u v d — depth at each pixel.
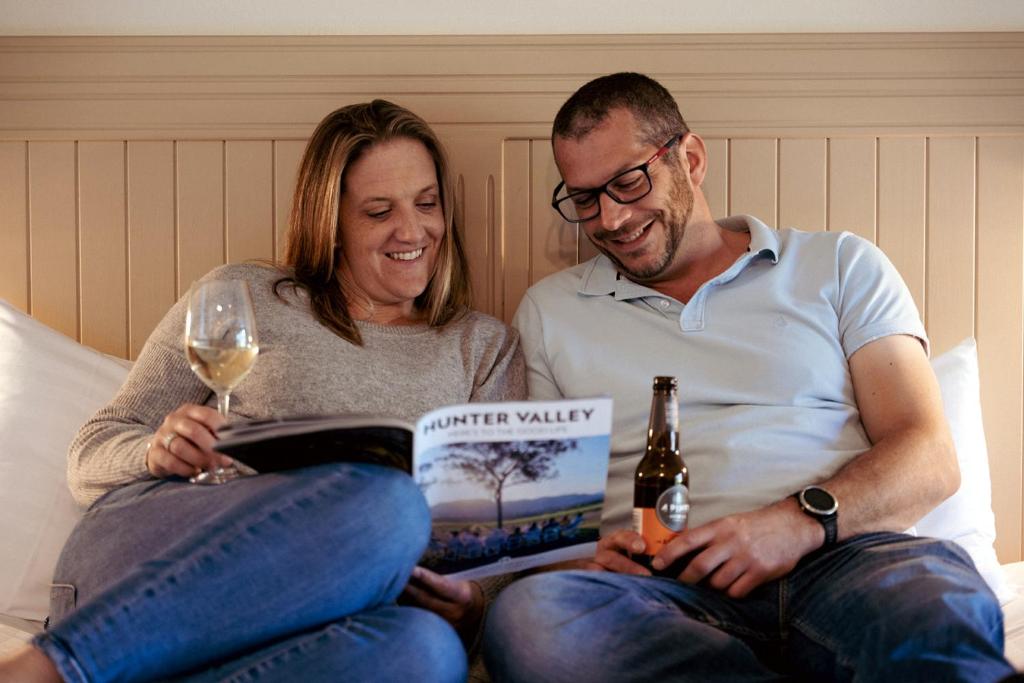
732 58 1.88
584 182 1.59
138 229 1.89
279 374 1.49
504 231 1.90
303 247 1.65
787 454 1.44
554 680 1.09
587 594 1.15
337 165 1.61
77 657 0.97
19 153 1.89
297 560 1.07
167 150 1.88
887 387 1.49
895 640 1.03
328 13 1.90
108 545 1.21
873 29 1.90
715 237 1.66
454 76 1.88
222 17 1.91
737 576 1.24
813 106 1.87
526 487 1.23
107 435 1.43
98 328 1.90
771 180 1.88
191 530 1.09
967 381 1.75
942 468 1.38
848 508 1.31
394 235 1.61
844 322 1.55
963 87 1.87
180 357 1.50
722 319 1.56
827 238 1.63
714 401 1.52
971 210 1.88
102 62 1.88
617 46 1.88
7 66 1.88
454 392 1.57
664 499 1.28
